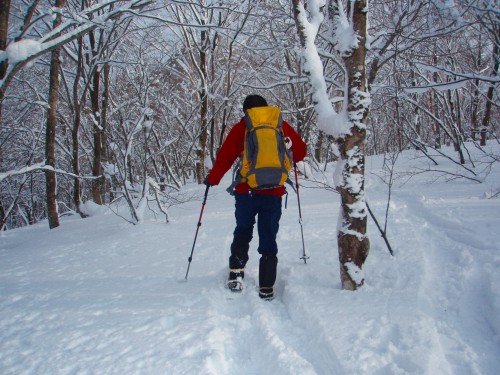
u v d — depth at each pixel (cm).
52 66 772
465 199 577
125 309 284
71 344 233
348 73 284
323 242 424
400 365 201
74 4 984
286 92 1333
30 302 313
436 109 1399
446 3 590
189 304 289
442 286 299
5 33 475
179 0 552
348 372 194
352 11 280
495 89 823
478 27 759
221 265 384
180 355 215
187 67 1438
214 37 1247
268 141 303
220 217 608
